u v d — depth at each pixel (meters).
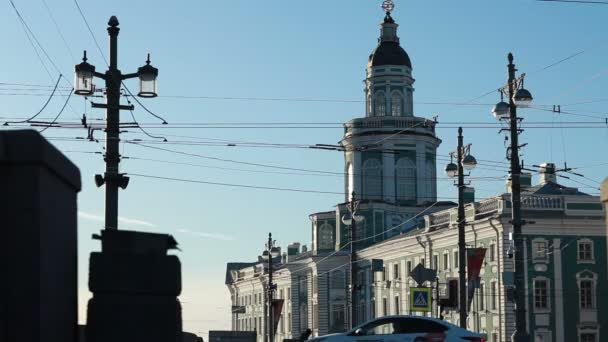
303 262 113.50
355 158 105.19
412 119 104.31
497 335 70.12
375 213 103.06
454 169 42.03
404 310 87.75
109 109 25.11
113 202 24.77
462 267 40.97
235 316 144.25
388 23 107.81
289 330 116.69
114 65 25.23
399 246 88.12
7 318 9.23
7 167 9.34
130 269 10.48
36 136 9.37
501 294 69.81
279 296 122.12
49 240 9.69
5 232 9.30
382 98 106.12
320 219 111.88
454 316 76.75
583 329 69.69
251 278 133.38
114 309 10.36
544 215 69.75
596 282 70.19
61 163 10.13
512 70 33.47
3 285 9.27
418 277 40.28
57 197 10.09
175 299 10.56
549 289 69.75
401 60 106.44
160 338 10.42
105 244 10.50
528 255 69.81
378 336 27.00
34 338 9.23
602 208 70.50
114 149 25.00
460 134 42.19
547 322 69.44
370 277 97.62
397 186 104.50
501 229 70.00
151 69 25.25
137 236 10.62
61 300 10.18
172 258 10.61
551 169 40.53
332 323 107.56
